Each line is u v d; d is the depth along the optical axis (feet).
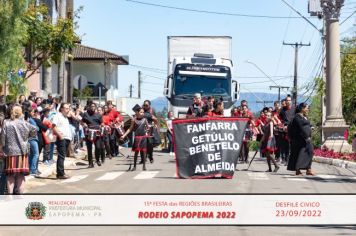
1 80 52.13
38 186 52.90
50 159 69.36
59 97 76.74
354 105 150.92
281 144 76.23
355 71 150.00
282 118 76.02
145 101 73.67
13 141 42.70
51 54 85.76
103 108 88.02
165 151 108.37
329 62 96.53
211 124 58.08
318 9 134.62
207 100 72.64
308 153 61.82
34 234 33.50
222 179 57.21
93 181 56.54
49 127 61.31
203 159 57.77
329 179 58.39
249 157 92.07
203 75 95.20
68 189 50.57
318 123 132.05
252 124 76.74
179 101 94.38
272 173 63.93
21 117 43.39
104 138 80.64
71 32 85.61
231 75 96.12
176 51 105.40
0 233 33.78
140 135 66.13
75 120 84.28
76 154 85.71
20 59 51.67
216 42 105.09
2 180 44.47
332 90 95.66
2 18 49.47
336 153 84.07
